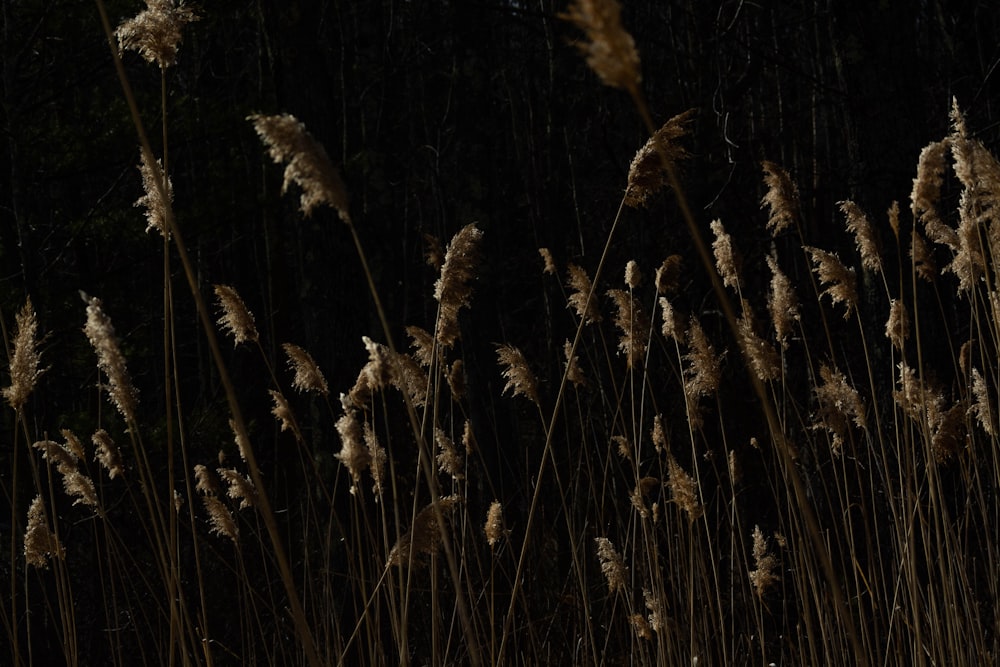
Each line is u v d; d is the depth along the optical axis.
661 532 5.32
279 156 1.90
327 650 4.52
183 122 9.10
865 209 6.50
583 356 10.65
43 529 3.70
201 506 8.31
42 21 8.83
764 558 4.25
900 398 3.88
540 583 6.30
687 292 9.54
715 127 9.68
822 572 4.41
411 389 4.30
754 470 7.89
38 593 7.64
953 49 10.98
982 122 9.28
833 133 10.81
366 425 3.37
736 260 4.15
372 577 4.26
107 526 4.02
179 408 2.92
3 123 8.64
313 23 7.06
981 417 3.78
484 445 8.68
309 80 6.99
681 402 8.31
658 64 12.55
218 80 13.60
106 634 7.44
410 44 14.05
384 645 5.86
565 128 13.69
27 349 3.10
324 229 6.91
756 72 9.41
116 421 8.23
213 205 9.23
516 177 15.42
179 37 2.68
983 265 3.35
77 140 8.92
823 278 3.84
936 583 4.54
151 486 3.05
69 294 8.67
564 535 7.45
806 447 6.31
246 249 14.48
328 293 6.87
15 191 8.59
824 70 10.35
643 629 4.30
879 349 6.23
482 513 7.48
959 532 4.21
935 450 3.86
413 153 14.43
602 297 10.70
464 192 9.41
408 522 5.73
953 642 3.68
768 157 11.15
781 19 11.59
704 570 4.43
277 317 11.60
